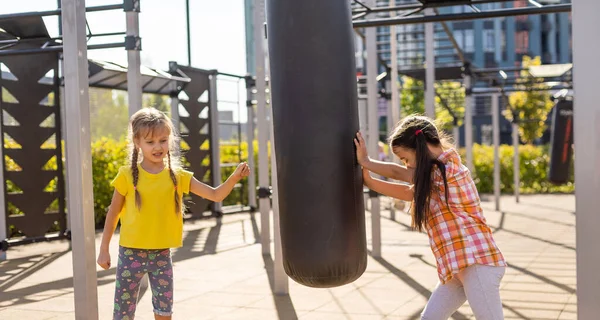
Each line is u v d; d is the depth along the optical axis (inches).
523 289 231.6
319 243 124.4
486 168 860.0
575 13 110.2
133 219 141.5
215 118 477.7
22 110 341.4
